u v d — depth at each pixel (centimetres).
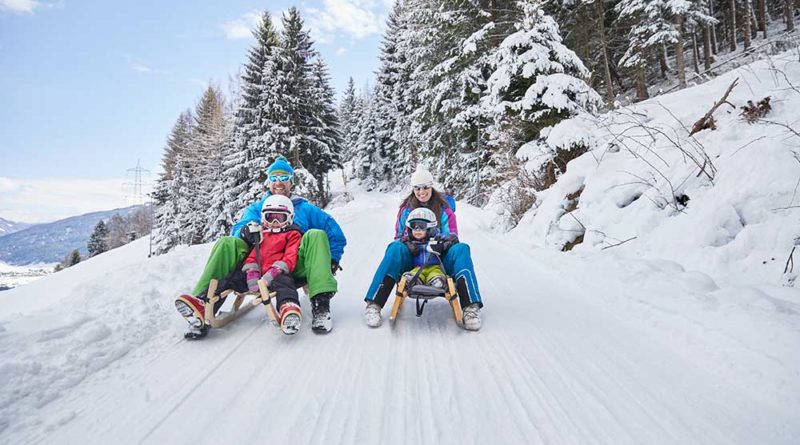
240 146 2558
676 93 793
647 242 446
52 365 213
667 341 260
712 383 208
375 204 2011
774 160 398
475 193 1567
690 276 333
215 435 164
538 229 664
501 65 984
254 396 195
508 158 972
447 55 1648
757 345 221
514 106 920
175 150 4756
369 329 288
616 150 652
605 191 566
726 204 402
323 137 2852
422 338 271
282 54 2423
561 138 729
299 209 341
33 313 281
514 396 197
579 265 440
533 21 969
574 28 1780
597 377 216
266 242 298
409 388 204
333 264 329
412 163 2817
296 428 169
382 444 158
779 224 350
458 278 293
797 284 304
